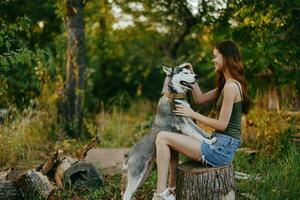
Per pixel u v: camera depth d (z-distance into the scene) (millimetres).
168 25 12016
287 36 7730
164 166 4648
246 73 8367
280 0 7215
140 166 4855
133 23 12281
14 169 5574
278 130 6977
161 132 4711
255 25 7699
